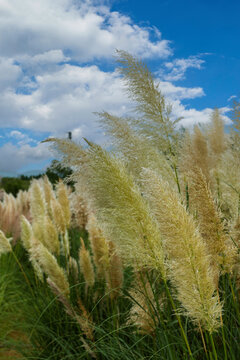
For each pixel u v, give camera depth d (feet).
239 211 7.70
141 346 7.96
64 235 12.61
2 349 11.21
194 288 4.54
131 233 5.48
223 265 5.40
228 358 6.30
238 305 6.73
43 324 10.68
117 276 9.33
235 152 11.12
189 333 7.33
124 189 5.40
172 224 4.46
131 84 8.66
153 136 8.80
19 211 21.98
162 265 5.29
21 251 19.27
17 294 14.35
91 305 10.71
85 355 8.79
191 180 5.59
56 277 9.61
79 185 7.05
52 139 6.89
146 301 6.95
